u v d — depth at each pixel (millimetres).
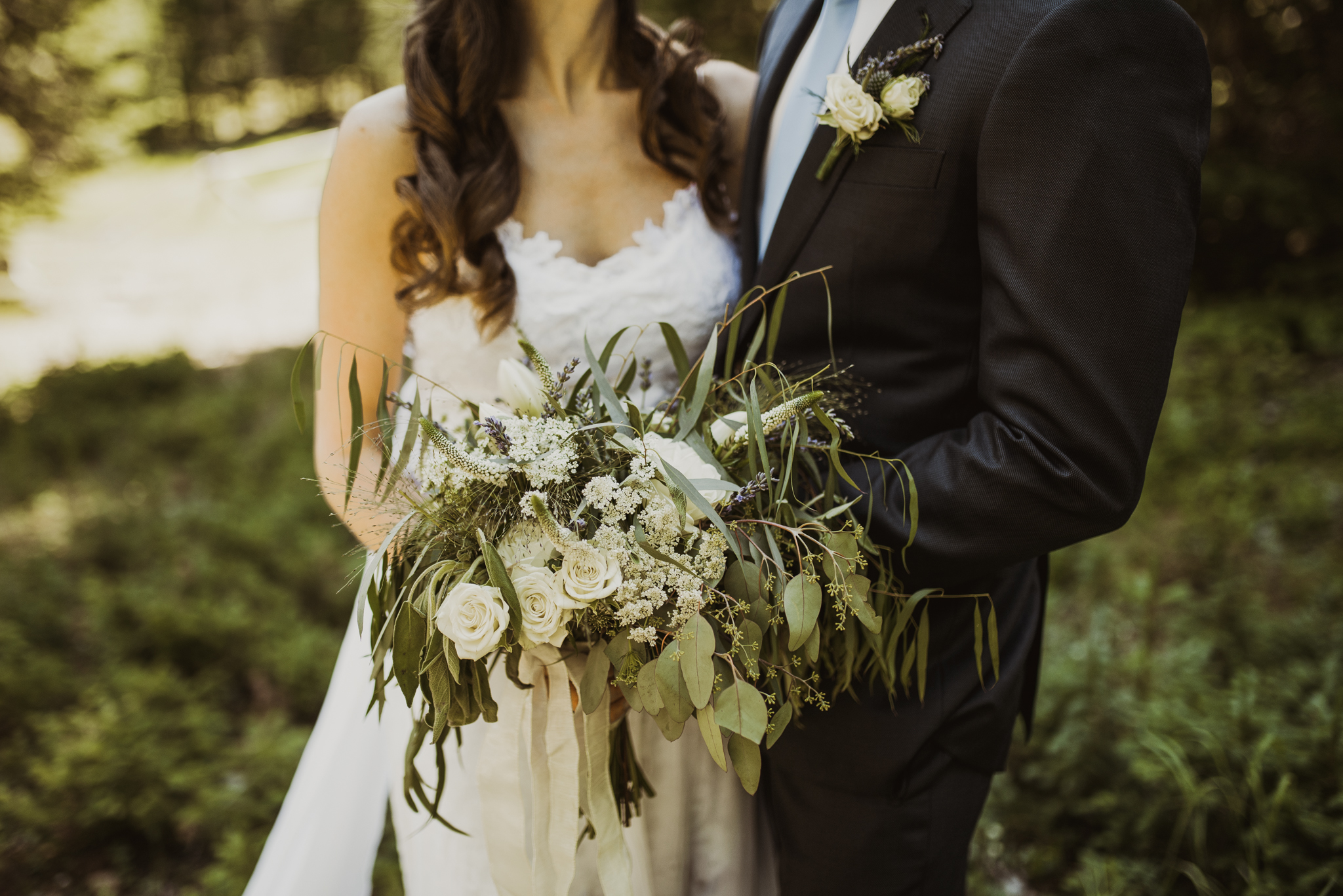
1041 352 1192
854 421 1410
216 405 7273
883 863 1458
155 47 26203
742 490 1198
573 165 1686
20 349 9562
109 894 2719
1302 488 4453
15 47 9180
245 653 3818
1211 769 2490
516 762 1433
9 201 9352
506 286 1574
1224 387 5879
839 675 1380
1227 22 8492
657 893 1671
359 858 1971
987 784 1531
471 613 1090
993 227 1236
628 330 1640
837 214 1384
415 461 1471
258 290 12312
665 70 1693
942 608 1454
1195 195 1215
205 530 4961
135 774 3004
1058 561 3953
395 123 1571
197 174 20828
